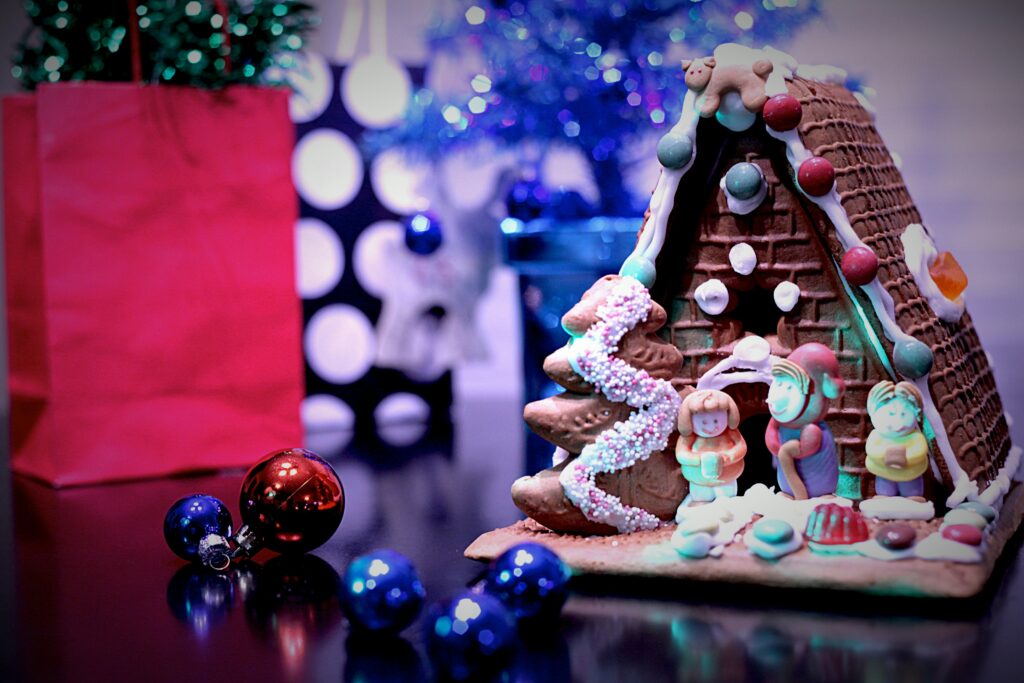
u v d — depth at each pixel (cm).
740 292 127
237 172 176
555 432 122
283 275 180
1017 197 253
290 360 182
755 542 111
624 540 120
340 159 212
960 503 118
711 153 126
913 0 251
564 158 250
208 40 174
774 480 136
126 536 142
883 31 253
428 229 207
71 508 157
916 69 253
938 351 124
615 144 189
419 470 179
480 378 270
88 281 168
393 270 217
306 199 210
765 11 176
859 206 121
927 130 254
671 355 123
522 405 232
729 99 122
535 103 182
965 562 107
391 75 214
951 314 127
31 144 169
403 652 101
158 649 103
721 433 121
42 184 165
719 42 177
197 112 173
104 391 171
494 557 120
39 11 170
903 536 109
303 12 196
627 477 122
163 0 171
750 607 109
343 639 104
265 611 113
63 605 116
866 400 122
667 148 120
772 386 121
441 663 93
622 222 187
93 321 169
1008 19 249
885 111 255
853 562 108
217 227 175
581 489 120
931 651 97
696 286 126
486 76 182
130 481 173
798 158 120
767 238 124
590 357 120
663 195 122
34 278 171
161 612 113
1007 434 142
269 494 125
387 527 145
